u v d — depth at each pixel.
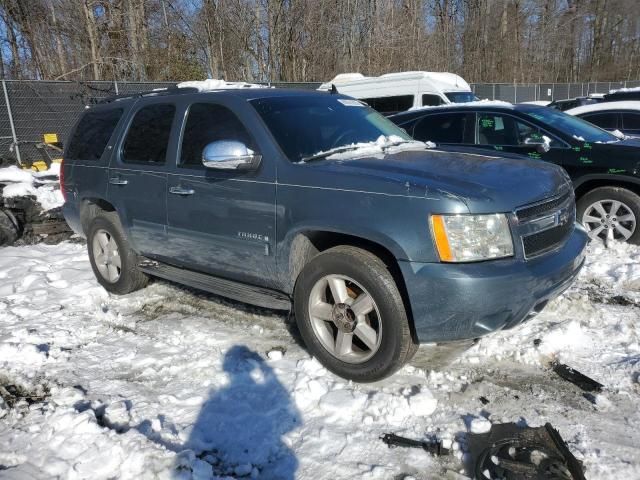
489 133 7.09
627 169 5.98
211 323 4.63
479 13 36.75
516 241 3.25
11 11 21.75
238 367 3.82
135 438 3.01
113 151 5.16
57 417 3.25
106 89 16.77
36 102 15.78
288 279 3.89
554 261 3.46
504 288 3.13
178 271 4.79
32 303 5.31
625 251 5.93
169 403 3.46
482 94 26.78
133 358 4.07
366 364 3.49
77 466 2.87
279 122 4.07
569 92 33.66
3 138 15.40
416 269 3.19
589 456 2.79
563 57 45.84
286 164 3.79
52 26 22.23
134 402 3.48
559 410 3.21
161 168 4.59
